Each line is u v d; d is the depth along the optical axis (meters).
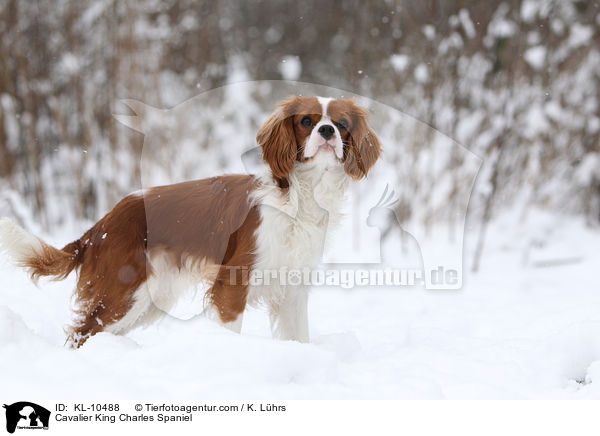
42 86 8.37
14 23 8.04
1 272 4.88
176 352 2.96
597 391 3.08
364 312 5.32
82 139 8.35
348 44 8.26
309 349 3.01
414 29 7.56
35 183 7.89
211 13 9.70
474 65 7.79
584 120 8.34
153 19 8.80
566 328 3.64
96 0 8.35
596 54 8.29
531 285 6.28
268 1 13.99
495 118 7.73
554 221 8.05
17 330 3.08
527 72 7.86
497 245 7.69
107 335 3.47
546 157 8.11
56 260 3.77
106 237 3.67
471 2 7.87
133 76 7.90
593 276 6.60
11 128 8.33
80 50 8.38
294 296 3.88
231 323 3.60
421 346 3.86
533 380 3.32
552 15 7.93
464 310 5.18
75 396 2.61
